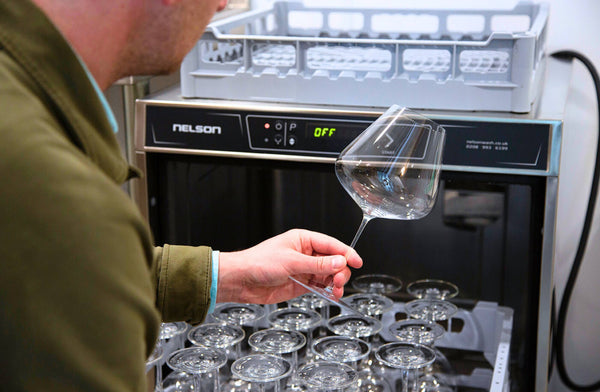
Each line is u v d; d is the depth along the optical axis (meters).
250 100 1.23
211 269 0.99
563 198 1.62
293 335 1.15
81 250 0.49
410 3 1.61
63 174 0.49
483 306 1.31
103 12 0.59
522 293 1.29
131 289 0.51
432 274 1.37
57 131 0.52
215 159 1.23
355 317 1.19
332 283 1.06
